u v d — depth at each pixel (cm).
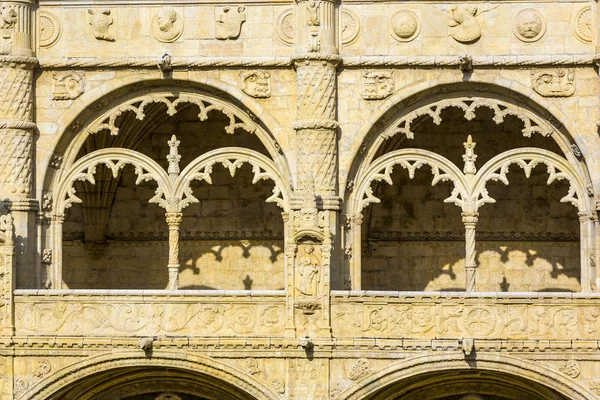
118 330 5159
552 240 6297
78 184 6312
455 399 5516
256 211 6394
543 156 5397
